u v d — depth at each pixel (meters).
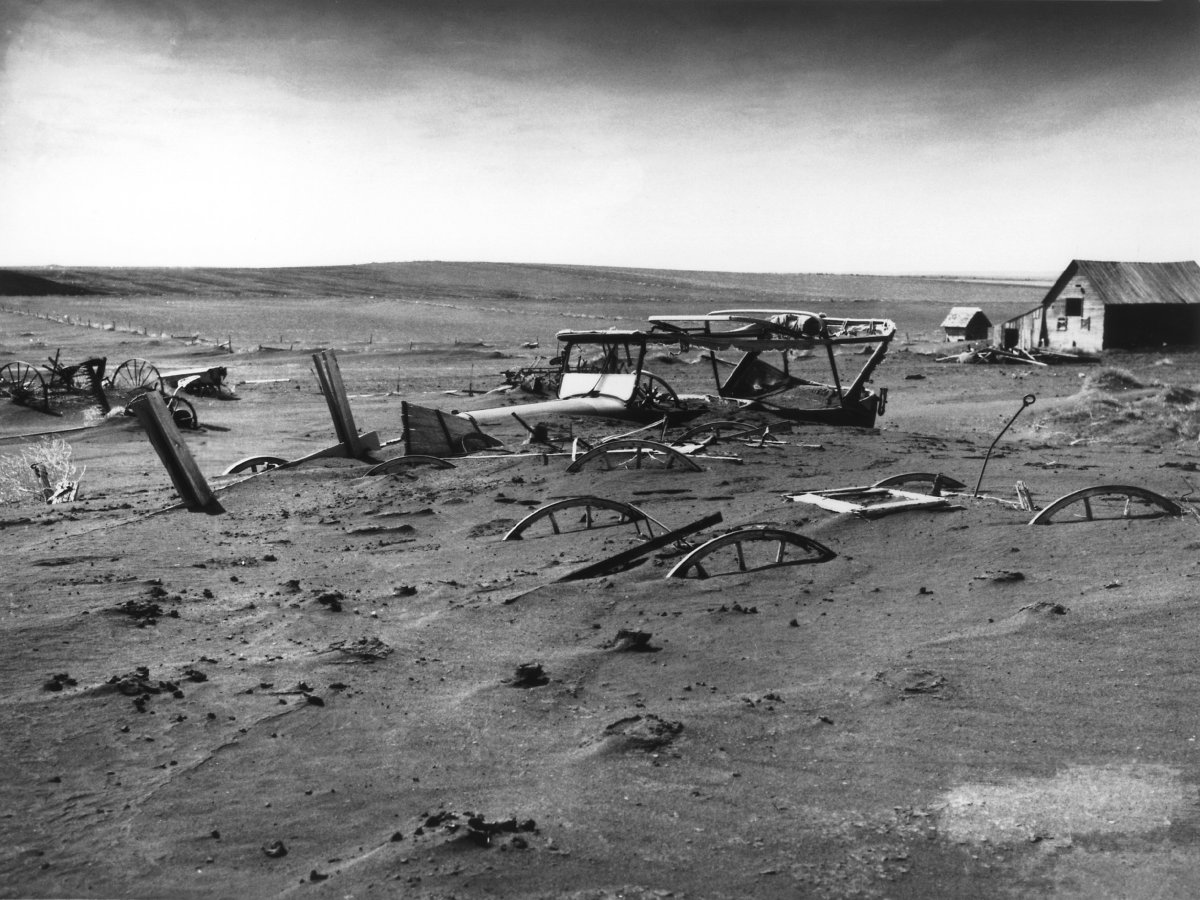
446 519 11.57
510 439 16.42
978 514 9.86
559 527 10.84
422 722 5.40
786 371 19.62
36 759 4.82
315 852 3.96
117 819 4.23
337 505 12.65
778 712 5.43
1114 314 51.47
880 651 6.42
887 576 8.23
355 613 7.73
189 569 9.26
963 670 5.96
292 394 37.97
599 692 5.90
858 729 5.20
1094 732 5.00
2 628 6.96
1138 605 6.79
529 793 4.49
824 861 3.88
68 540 10.80
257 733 5.21
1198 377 39.81
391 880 3.68
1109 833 4.05
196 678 6.02
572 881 3.71
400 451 17.62
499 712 5.55
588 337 17.72
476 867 3.78
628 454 14.34
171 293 160.88
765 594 7.89
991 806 4.31
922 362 49.25
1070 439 23.23
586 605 7.75
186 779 4.63
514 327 97.56
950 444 18.12
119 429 26.39
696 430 16.39
